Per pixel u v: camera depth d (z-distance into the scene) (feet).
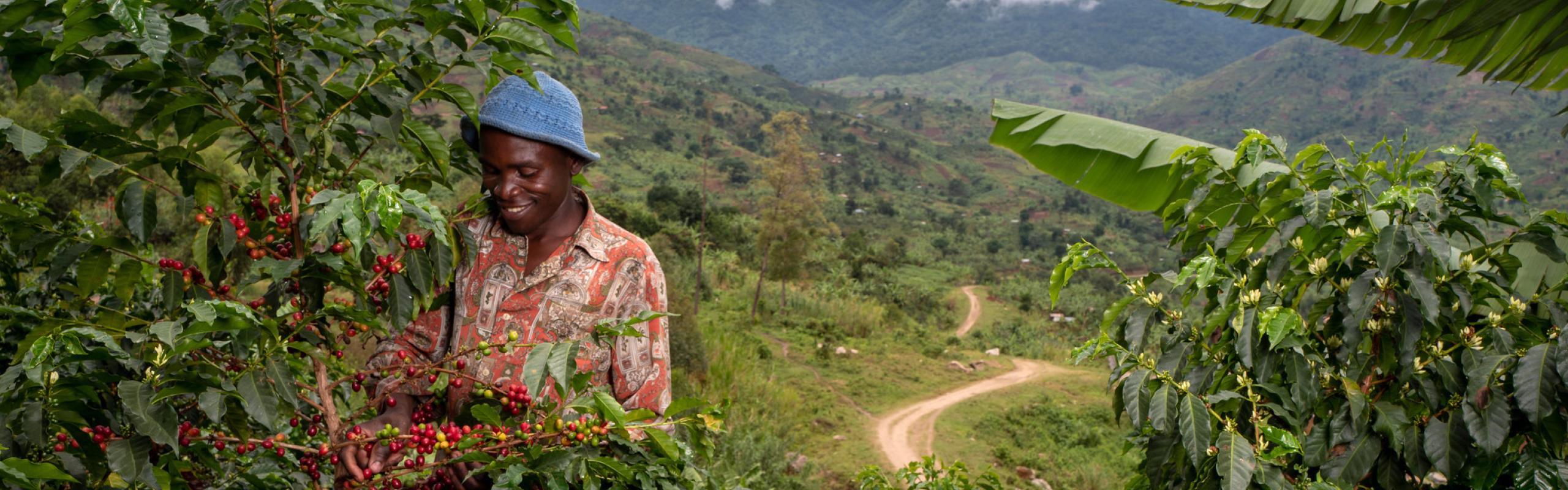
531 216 5.59
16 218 5.04
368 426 5.66
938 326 150.71
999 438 73.82
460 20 5.26
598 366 5.88
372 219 4.50
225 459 6.70
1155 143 10.70
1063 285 7.06
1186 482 6.80
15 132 4.52
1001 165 629.51
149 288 7.99
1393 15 7.45
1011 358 107.45
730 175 372.79
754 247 166.09
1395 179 6.98
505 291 5.84
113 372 5.18
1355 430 6.25
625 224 140.36
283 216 5.29
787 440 60.34
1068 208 472.44
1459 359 6.59
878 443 68.44
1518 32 7.76
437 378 5.76
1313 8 7.73
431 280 5.29
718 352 72.64
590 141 397.80
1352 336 6.38
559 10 5.35
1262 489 6.33
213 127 4.99
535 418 5.46
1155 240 388.37
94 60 4.85
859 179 465.88
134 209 5.01
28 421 4.69
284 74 5.09
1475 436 5.93
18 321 6.84
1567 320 6.41
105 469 5.05
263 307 5.24
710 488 6.13
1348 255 6.44
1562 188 485.15
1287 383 6.56
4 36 4.54
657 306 5.97
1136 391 6.40
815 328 103.55
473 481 5.74
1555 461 6.10
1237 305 6.49
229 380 4.78
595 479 5.17
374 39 5.27
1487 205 6.43
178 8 4.83
